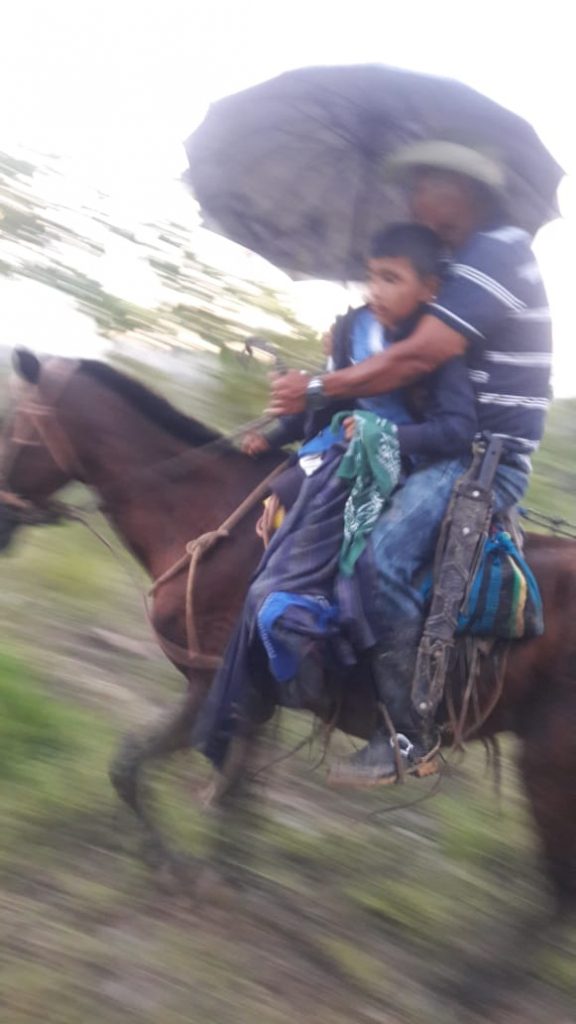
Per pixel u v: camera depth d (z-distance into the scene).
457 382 3.21
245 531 3.47
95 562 5.83
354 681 3.35
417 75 3.40
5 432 3.70
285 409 3.26
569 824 3.30
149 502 3.59
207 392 4.23
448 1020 3.28
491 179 3.22
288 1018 3.15
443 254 3.27
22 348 3.60
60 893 3.47
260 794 4.01
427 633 3.19
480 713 3.30
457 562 3.19
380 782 3.30
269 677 3.38
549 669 3.27
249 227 3.69
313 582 3.21
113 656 5.02
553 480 5.46
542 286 3.26
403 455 3.25
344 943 3.48
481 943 3.57
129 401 3.63
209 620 3.48
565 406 5.57
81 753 4.12
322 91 3.48
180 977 3.22
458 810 4.31
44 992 3.07
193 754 4.22
